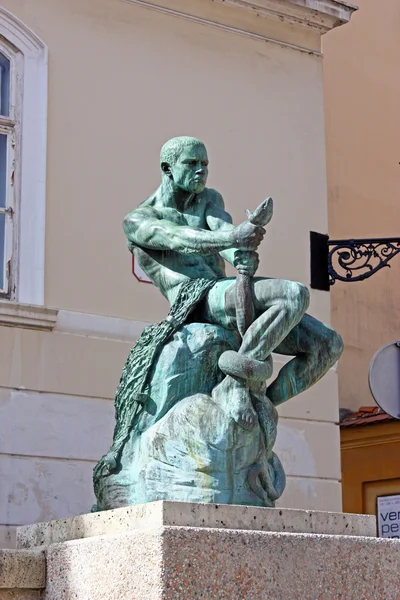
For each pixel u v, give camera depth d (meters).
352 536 5.47
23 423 11.11
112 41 12.47
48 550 5.64
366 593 5.41
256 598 5.17
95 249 11.90
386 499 15.14
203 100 12.91
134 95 12.47
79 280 11.75
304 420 12.80
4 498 10.83
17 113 11.86
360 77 17.91
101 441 11.48
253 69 13.34
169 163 6.28
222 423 5.78
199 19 13.06
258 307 5.87
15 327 11.29
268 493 5.88
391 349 11.19
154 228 6.13
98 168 12.10
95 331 11.68
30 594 5.61
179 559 5.07
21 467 10.99
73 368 11.49
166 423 5.85
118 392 6.18
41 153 11.84
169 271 6.24
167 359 6.00
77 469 11.28
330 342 6.05
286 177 13.29
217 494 5.70
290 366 6.11
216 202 6.43
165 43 12.78
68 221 11.83
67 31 12.23
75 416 11.40
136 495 5.87
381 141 17.84
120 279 11.95
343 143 17.50
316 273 13.24
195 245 5.96
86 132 12.11
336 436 12.98
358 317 17.06
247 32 13.37
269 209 5.78
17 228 11.62
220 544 5.16
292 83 13.58
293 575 5.27
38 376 11.30
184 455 5.76
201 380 5.99
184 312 6.04
